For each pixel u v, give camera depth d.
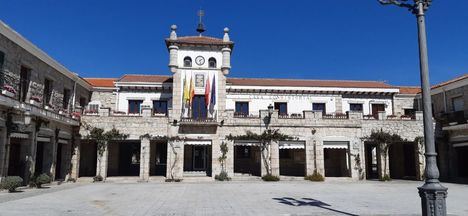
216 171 26.84
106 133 26.31
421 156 28.20
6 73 18.50
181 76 28.22
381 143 27.88
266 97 31.28
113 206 13.53
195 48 28.70
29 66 20.92
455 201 15.53
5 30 18.02
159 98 30.94
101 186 22.00
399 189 20.72
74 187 21.09
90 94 31.23
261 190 19.66
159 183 24.59
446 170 28.53
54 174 23.27
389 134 28.02
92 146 30.02
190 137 27.09
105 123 26.66
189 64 28.56
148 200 15.37
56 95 24.72
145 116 27.05
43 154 23.03
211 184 23.58
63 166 25.53
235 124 27.36
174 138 26.88
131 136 26.72
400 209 12.82
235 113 28.48
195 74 28.41
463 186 22.98
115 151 30.36
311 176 26.77
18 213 11.45
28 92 20.94
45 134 22.12
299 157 30.34
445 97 29.83
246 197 16.39
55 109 23.09
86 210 12.44
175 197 16.45
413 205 13.93
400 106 32.81
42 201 14.45
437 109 30.97
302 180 26.88
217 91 28.30
